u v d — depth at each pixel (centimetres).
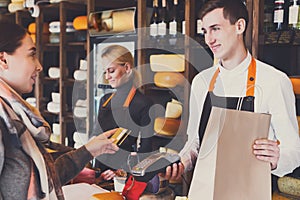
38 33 416
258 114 125
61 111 393
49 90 451
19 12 444
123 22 301
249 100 195
